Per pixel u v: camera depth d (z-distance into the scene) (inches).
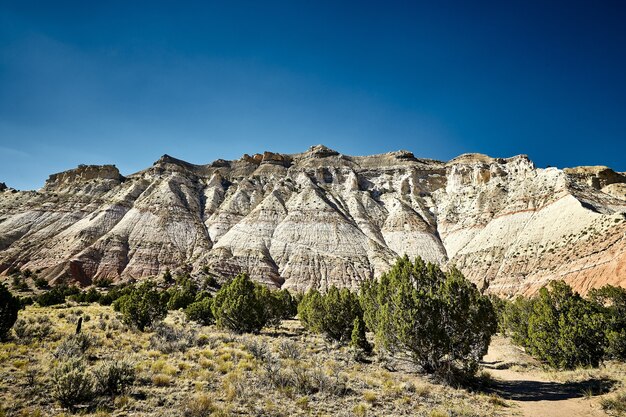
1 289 723.4
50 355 616.4
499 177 5900.6
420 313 748.6
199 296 2166.6
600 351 903.7
